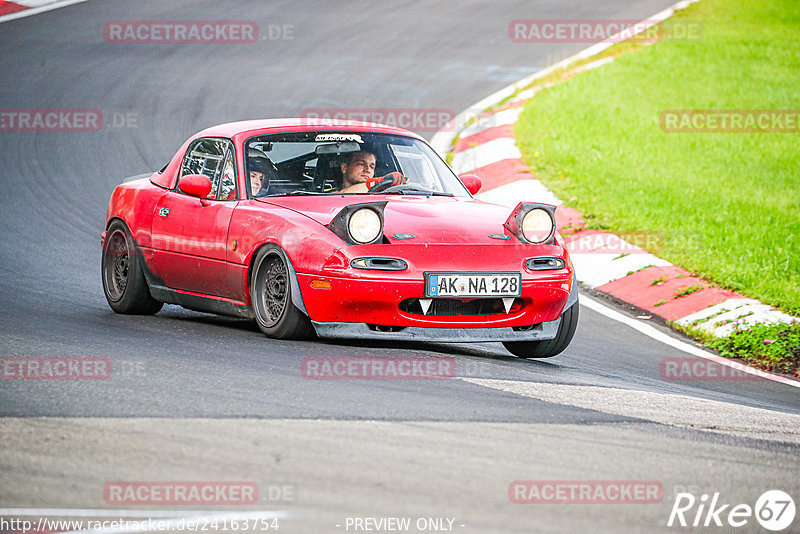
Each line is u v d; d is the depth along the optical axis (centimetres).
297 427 1630
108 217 2969
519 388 2042
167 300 2784
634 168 5466
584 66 7781
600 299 3581
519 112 6384
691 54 8225
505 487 1406
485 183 5162
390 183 2645
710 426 1866
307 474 1411
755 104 6969
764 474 1569
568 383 2170
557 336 2473
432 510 1307
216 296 2609
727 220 4600
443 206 2538
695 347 3002
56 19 8225
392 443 1570
